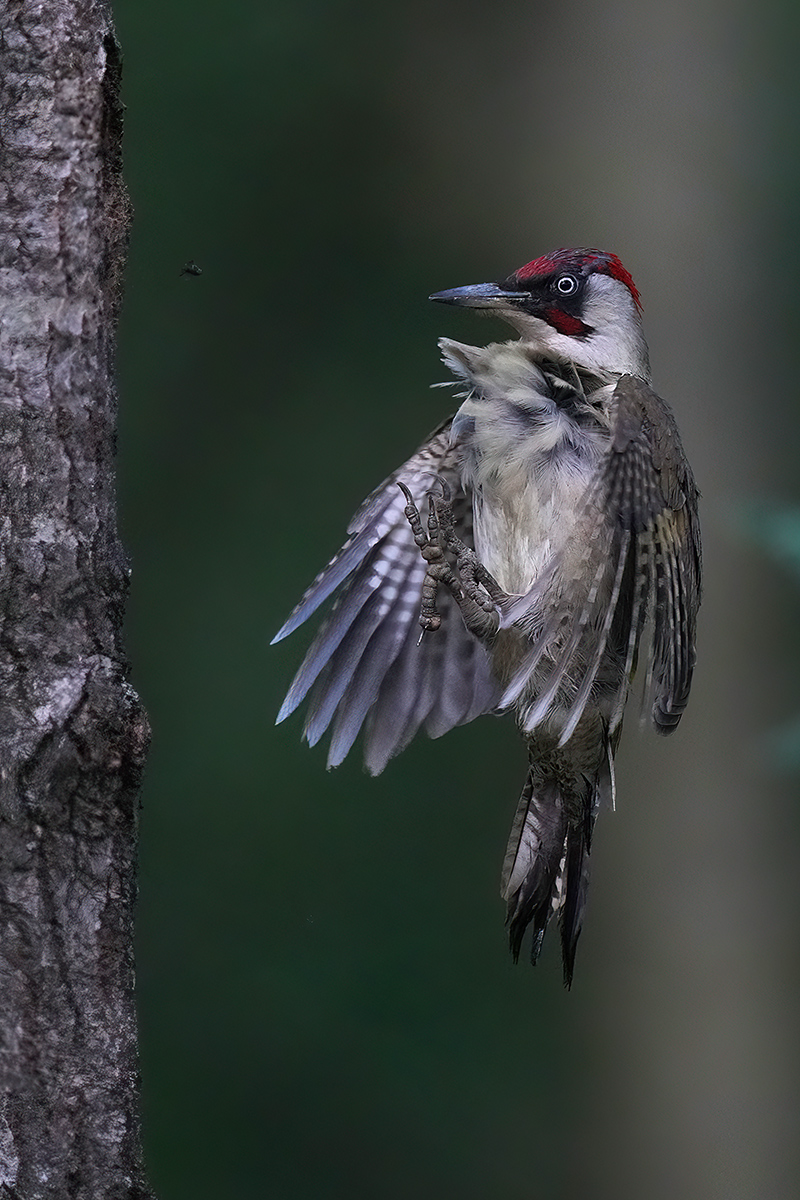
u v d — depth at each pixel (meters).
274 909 15.52
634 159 13.70
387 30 16.38
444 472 7.95
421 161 16.27
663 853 13.09
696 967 13.12
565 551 7.09
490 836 15.95
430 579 7.30
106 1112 5.12
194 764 15.66
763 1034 13.07
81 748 5.14
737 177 13.59
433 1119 14.90
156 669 15.84
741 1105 13.09
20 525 5.16
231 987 15.26
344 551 7.81
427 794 15.98
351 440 16.42
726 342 13.29
